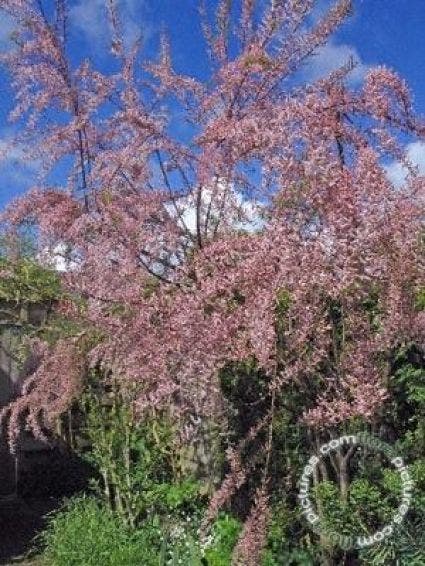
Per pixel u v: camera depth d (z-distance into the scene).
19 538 8.53
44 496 10.41
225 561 5.37
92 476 10.27
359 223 4.19
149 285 5.63
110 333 5.53
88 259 5.57
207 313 4.77
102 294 5.53
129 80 6.18
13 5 6.04
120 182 5.96
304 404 4.98
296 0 5.68
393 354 5.03
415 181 4.36
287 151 4.47
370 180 4.21
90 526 6.88
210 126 5.17
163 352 4.95
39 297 7.75
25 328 8.23
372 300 4.64
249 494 5.72
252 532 4.39
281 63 5.71
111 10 6.22
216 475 6.43
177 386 5.02
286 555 5.00
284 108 4.65
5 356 9.66
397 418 5.32
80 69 6.19
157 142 5.81
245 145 4.75
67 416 8.22
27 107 6.11
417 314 4.53
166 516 6.54
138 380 5.51
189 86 6.05
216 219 5.75
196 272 5.06
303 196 4.30
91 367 6.57
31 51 6.07
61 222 5.79
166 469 7.14
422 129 4.76
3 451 10.49
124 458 7.09
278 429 5.43
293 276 4.23
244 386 5.74
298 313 4.39
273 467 5.48
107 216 5.56
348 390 4.55
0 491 10.43
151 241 5.59
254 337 4.33
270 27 5.78
